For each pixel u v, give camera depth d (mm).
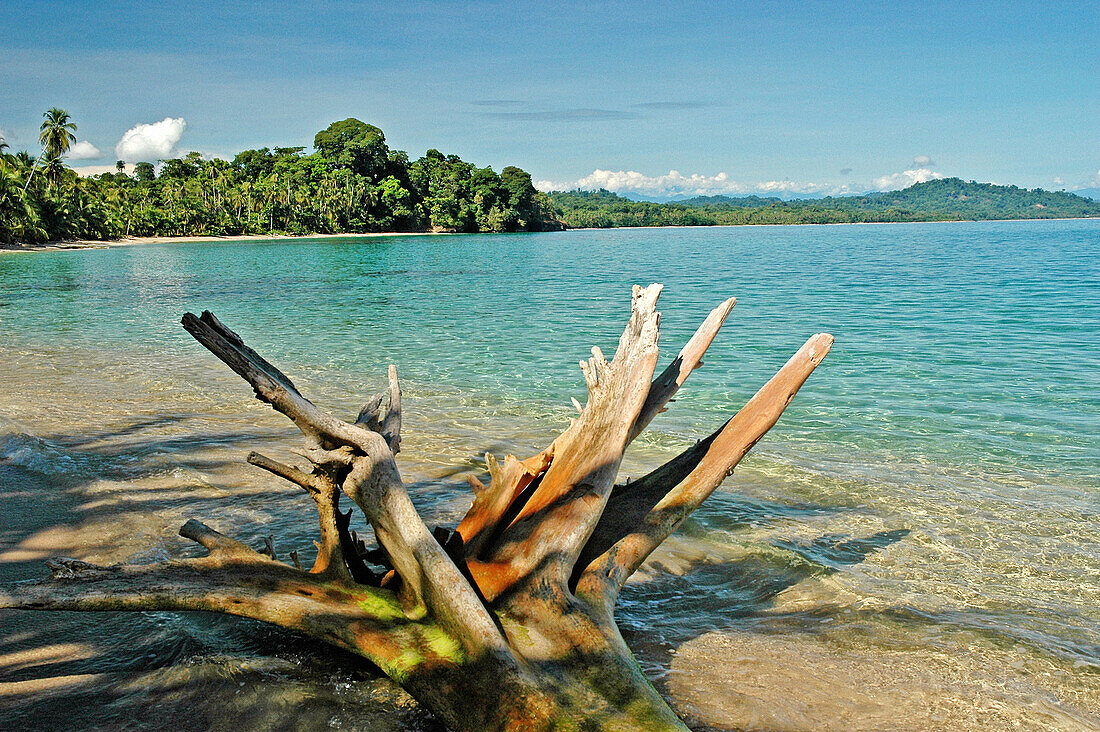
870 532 4781
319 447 3217
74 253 56844
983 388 9367
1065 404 8469
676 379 4207
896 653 3307
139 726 2633
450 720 2600
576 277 32094
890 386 9539
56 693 2814
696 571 4184
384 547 3123
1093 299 19219
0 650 3115
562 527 3273
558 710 2531
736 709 2857
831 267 35594
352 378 10242
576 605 3033
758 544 4520
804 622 3605
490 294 24484
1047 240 67062
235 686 2877
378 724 2688
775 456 6512
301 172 122375
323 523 3299
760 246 66500
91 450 6168
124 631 3291
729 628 3543
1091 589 3994
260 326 16266
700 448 4129
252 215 103562
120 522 4555
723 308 4457
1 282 29266
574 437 3811
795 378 4047
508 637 2859
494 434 7219
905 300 20172
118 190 93875
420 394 9180
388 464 3148
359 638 2865
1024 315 16516
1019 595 3912
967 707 2898
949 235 90000
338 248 68375
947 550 4496
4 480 5277
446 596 2805
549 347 13156
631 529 3654
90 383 9453
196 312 19016
